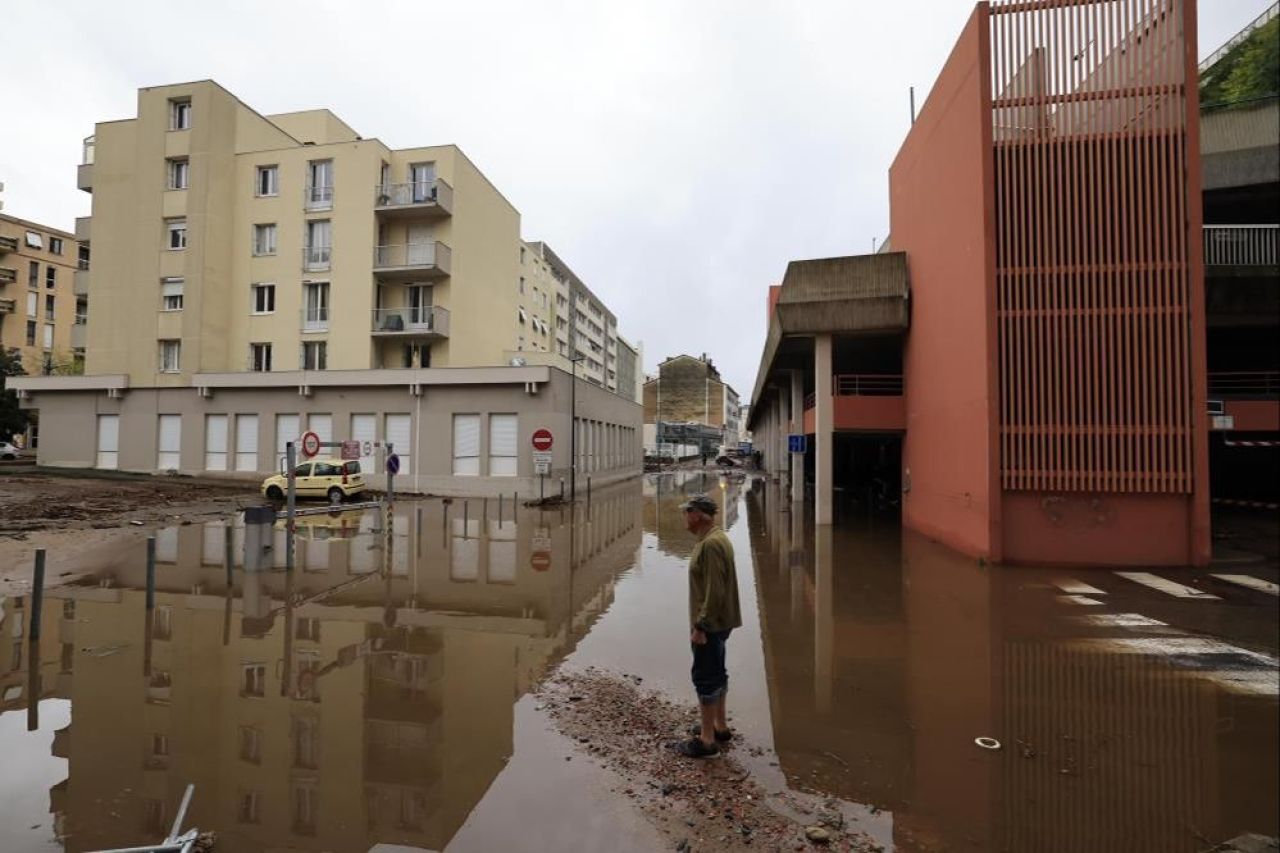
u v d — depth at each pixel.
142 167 29.25
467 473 24.53
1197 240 10.86
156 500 19.58
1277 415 16.16
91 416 28.16
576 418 29.02
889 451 32.50
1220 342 19.20
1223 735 4.70
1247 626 7.51
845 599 9.02
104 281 29.48
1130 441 10.92
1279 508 16.86
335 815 3.62
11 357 42.56
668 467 66.81
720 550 4.40
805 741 4.63
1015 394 11.27
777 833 3.48
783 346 19.89
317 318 28.86
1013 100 11.53
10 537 12.64
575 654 6.61
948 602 8.78
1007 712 5.14
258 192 29.52
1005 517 11.36
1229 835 3.48
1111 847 3.38
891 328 16.67
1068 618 7.91
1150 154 11.12
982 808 3.75
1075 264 11.21
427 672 6.00
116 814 3.62
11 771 4.08
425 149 29.67
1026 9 11.60
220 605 8.23
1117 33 11.31
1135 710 5.16
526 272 54.19
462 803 3.76
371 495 23.69
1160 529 10.88
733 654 6.64
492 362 33.81
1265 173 15.90
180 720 4.88
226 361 29.05
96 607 8.01
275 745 4.49
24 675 5.74
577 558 12.33
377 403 25.16
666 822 3.58
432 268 27.78
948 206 13.44
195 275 28.06
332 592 9.09
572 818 3.61
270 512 10.48
